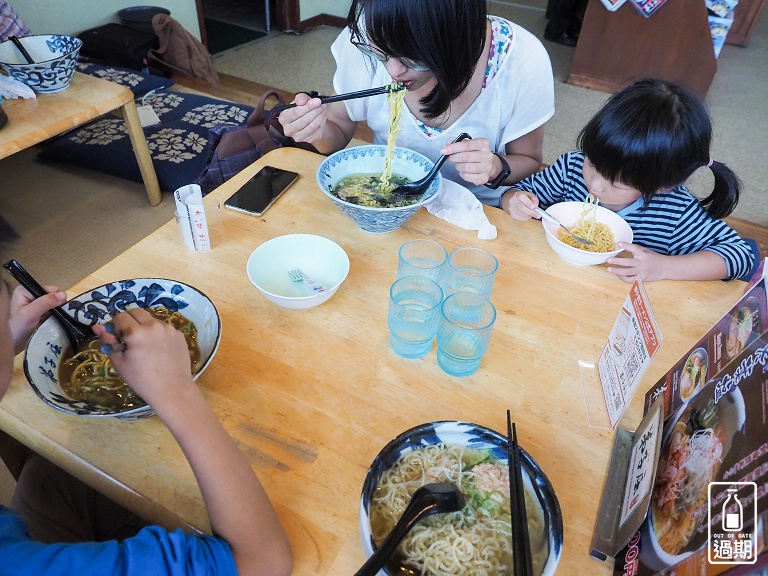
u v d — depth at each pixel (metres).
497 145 1.56
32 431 0.74
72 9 3.42
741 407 0.54
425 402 0.81
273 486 0.69
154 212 2.56
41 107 1.89
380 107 1.53
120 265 1.03
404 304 0.93
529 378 0.87
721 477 0.51
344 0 5.30
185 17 4.08
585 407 0.82
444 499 0.61
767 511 0.43
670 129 1.15
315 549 0.63
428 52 0.98
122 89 2.08
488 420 0.79
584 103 3.97
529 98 1.44
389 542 0.55
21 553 0.48
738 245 1.23
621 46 4.01
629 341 0.77
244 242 1.12
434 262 1.07
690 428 0.63
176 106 3.11
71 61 1.99
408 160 1.29
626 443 0.77
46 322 0.79
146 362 0.62
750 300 0.61
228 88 3.80
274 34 4.88
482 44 1.07
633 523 0.62
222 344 0.88
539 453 0.75
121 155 2.73
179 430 0.61
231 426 0.76
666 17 3.78
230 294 0.99
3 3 2.58
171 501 0.67
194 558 0.54
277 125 1.71
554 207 1.29
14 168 2.79
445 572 0.60
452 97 1.15
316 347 0.89
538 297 1.04
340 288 1.02
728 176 1.35
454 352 0.86
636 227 1.38
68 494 0.93
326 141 1.54
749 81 4.42
